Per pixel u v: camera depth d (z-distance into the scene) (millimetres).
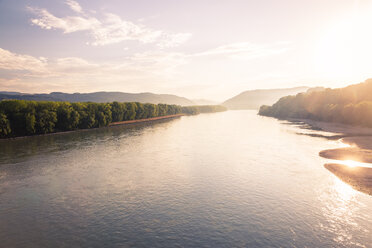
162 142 90250
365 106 134875
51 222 30672
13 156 64875
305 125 155625
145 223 30469
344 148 76375
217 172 51625
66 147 78188
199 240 26750
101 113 138875
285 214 32656
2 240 26703
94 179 46844
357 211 33312
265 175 49375
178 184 44312
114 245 25875
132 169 53688
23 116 97500
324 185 43281
